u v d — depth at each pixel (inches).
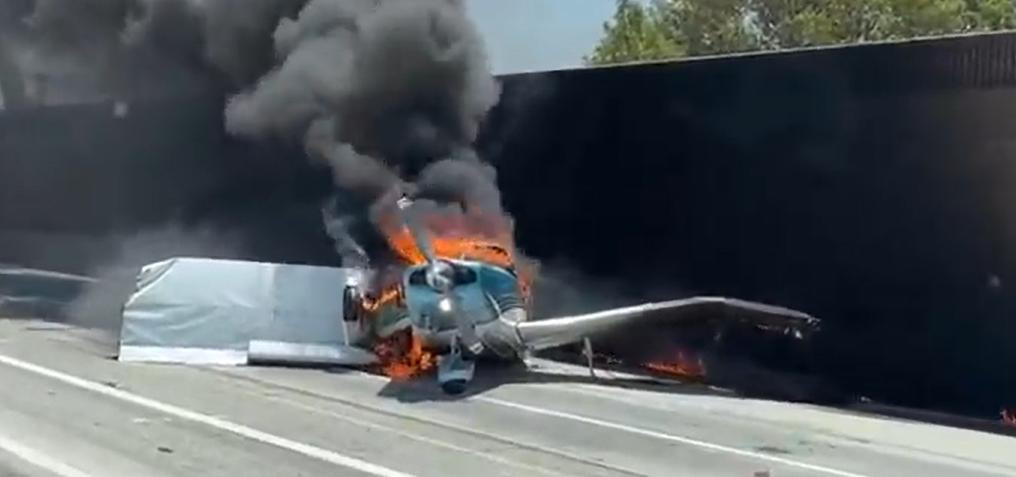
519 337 569.0
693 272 675.4
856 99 596.7
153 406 485.4
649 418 492.1
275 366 607.2
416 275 558.9
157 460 388.5
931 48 564.4
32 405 481.4
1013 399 532.7
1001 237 539.8
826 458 425.1
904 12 1588.3
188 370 584.7
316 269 650.8
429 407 501.0
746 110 649.0
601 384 587.8
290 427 449.1
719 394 580.4
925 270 567.5
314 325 625.9
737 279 651.5
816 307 612.1
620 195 717.9
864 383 587.5
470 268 562.9
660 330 651.5
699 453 423.5
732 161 655.8
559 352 679.7
